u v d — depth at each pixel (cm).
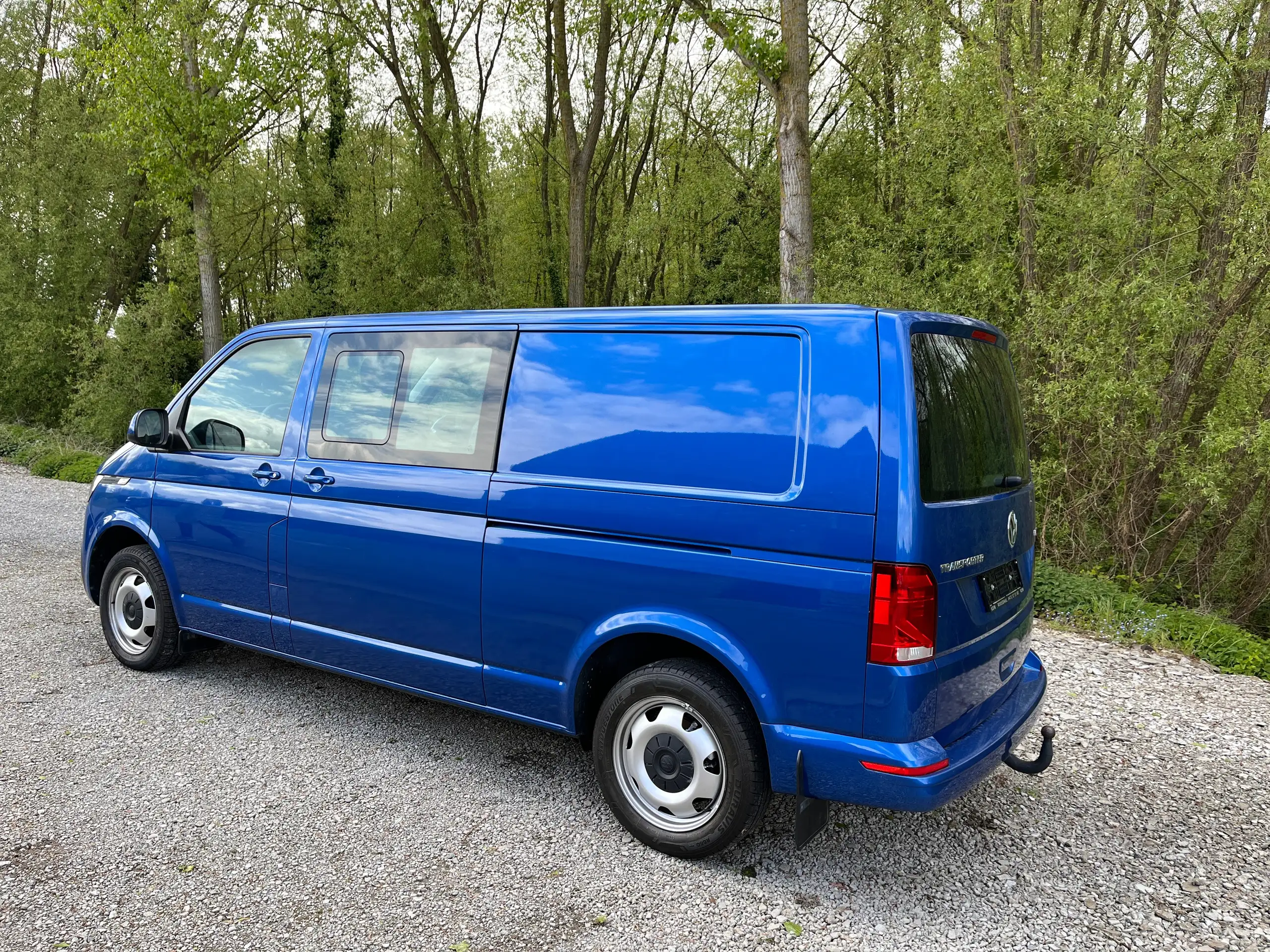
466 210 1998
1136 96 802
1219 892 295
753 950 253
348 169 1798
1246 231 779
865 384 260
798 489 265
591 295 2367
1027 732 310
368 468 370
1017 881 296
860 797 258
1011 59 890
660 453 295
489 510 332
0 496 1112
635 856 302
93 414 1666
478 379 346
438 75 1941
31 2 2033
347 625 379
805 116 1005
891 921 270
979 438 296
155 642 459
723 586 277
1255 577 912
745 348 285
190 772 357
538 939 255
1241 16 827
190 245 1772
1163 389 859
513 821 324
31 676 462
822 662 260
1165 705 483
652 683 295
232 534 416
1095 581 716
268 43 1577
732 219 1972
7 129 1919
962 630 269
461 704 351
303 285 1922
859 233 1055
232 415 427
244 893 274
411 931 257
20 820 314
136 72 1458
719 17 1020
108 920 258
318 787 348
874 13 1341
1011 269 890
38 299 1866
